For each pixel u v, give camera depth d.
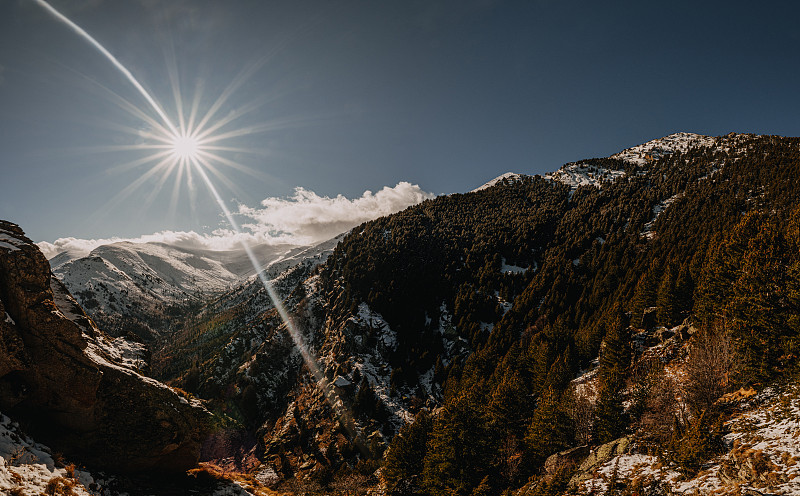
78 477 20.75
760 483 19.47
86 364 23.83
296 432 108.56
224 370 157.38
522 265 159.50
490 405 58.03
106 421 24.53
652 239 138.25
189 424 28.17
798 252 44.75
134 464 25.36
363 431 94.38
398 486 55.25
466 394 47.31
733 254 57.31
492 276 147.12
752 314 37.41
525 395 60.47
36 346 22.42
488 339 112.12
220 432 122.56
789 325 33.34
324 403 111.12
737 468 21.78
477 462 42.66
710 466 24.30
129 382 26.08
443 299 144.00
